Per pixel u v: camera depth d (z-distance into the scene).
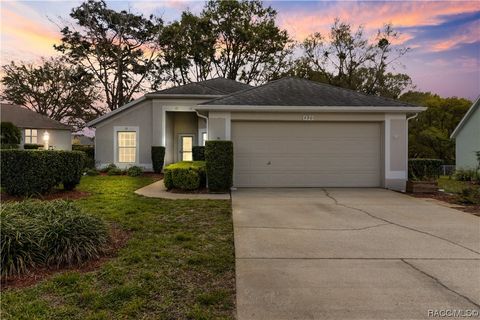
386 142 11.15
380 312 3.07
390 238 5.42
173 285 3.60
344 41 31.33
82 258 4.20
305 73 32.75
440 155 31.11
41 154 8.27
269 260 4.40
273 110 10.78
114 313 2.99
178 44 31.08
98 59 28.86
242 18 33.19
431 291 3.49
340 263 4.31
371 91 31.64
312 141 11.34
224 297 3.35
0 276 3.61
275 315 3.01
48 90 32.81
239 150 11.24
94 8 27.58
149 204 8.03
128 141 17.89
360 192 10.26
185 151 19.77
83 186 11.42
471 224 6.36
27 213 4.78
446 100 33.03
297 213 7.24
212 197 9.29
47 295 3.31
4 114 23.33
